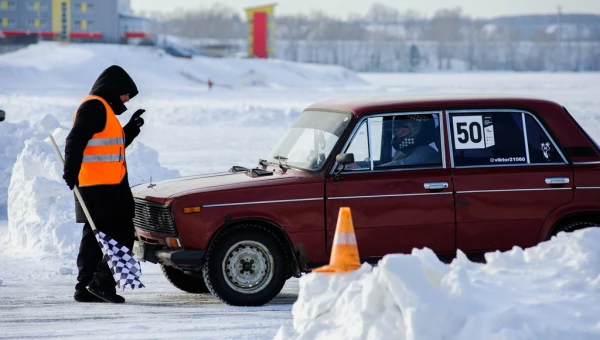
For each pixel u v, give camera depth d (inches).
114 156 820.6
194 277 906.7
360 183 800.9
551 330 488.7
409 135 823.1
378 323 487.8
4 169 1429.6
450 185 812.0
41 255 1061.1
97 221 821.2
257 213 787.4
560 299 534.0
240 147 2674.7
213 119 3695.9
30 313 781.9
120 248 808.9
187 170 2028.8
